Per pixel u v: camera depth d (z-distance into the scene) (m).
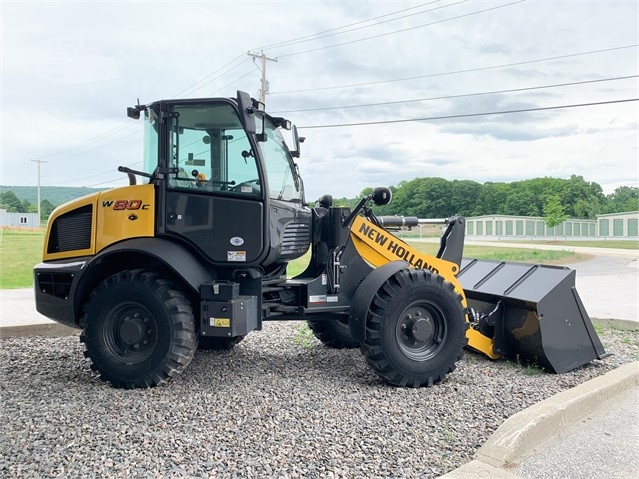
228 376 5.62
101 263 5.43
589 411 4.84
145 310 5.20
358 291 5.48
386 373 5.31
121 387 5.18
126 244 5.28
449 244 6.34
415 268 5.70
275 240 5.38
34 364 6.14
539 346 5.90
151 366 5.10
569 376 5.83
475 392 5.23
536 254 29.11
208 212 5.29
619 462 3.88
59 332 7.97
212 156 5.32
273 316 5.68
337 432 4.11
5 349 6.93
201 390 5.11
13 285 14.41
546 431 4.28
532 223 53.31
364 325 5.34
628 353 6.95
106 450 3.70
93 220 5.54
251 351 6.78
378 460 3.66
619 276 18.69
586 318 6.18
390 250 6.02
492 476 3.43
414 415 4.54
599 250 34.41
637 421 4.66
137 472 3.40
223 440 3.91
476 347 6.27
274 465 3.53
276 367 6.03
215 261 5.30
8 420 4.25
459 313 5.55
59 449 3.71
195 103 5.32
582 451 4.06
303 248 5.95
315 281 5.77
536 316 5.88
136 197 5.39
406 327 5.44
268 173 5.47
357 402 4.86
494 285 6.52
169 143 5.35
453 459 3.75
